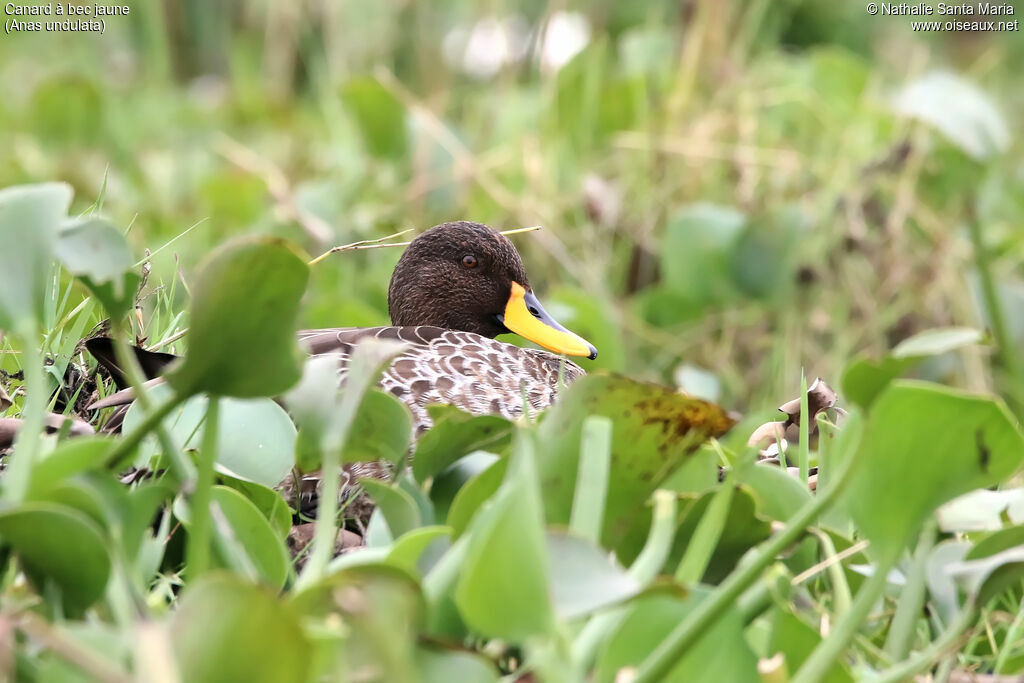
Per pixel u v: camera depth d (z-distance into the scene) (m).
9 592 5.84
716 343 7.10
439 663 5.40
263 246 5.16
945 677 6.30
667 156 7.18
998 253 7.12
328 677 5.19
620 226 7.14
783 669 5.74
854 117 7.22
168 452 6.04
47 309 6.63
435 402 6.67
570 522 6.23
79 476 5.77
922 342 5.50
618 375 6.01
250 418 6.59
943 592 6.51
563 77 7.18
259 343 5.43
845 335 7.08
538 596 5.03
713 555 6.53
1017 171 7.24
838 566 6.51
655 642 5.88
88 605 5.62
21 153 7.23
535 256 7.11
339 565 6.13
